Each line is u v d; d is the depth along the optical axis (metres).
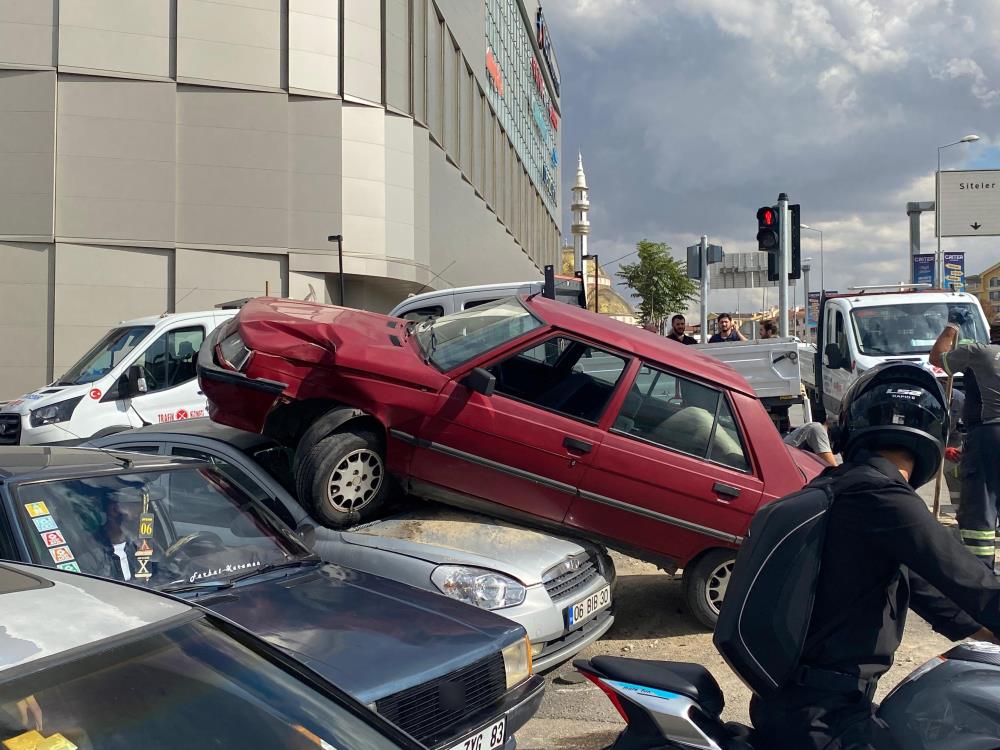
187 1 28.53
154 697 1.96
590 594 5.30
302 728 2.12
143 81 28.00
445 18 39.19
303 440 5.62
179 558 4.09
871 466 2.34
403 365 5.83
